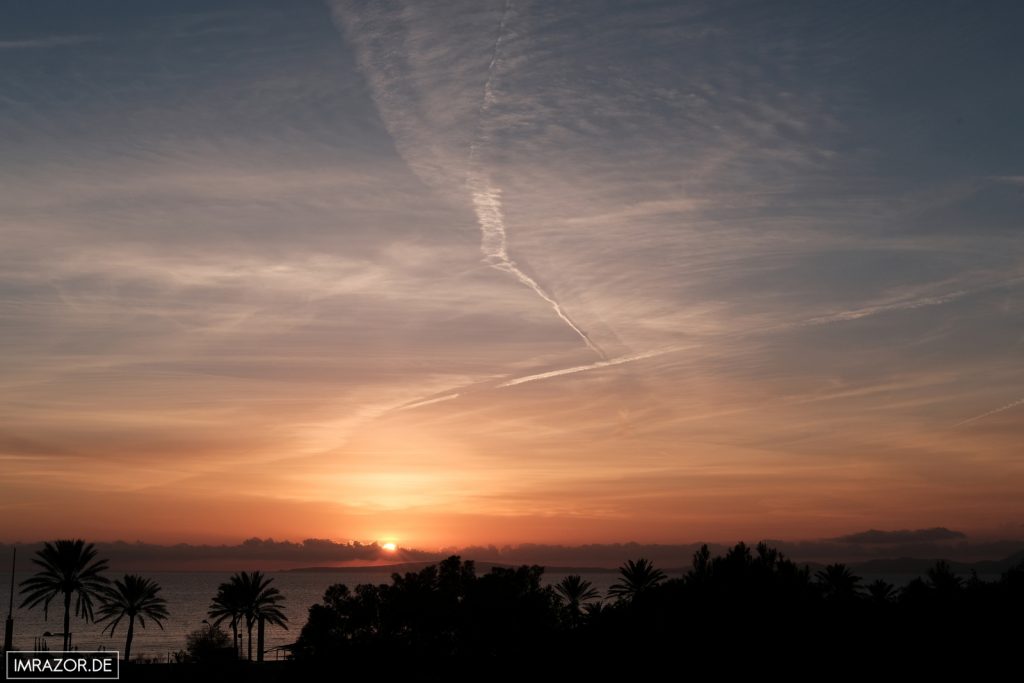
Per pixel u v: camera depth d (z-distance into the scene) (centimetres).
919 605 5428
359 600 7719
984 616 5062
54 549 7956
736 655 5084
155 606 9038
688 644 5381
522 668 6150
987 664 4522
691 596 5975
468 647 7325
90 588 8181
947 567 5906
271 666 7938
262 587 9412
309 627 7531
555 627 7462
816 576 7944
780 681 4694
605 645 5881
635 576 9100
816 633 5188
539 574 8088
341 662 7231
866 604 5834
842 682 4550
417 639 7506
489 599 7469
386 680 6962
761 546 6200
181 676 7212
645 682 5088
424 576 7888
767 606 5544
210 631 9988
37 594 7906
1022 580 5584
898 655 4784
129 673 7162
